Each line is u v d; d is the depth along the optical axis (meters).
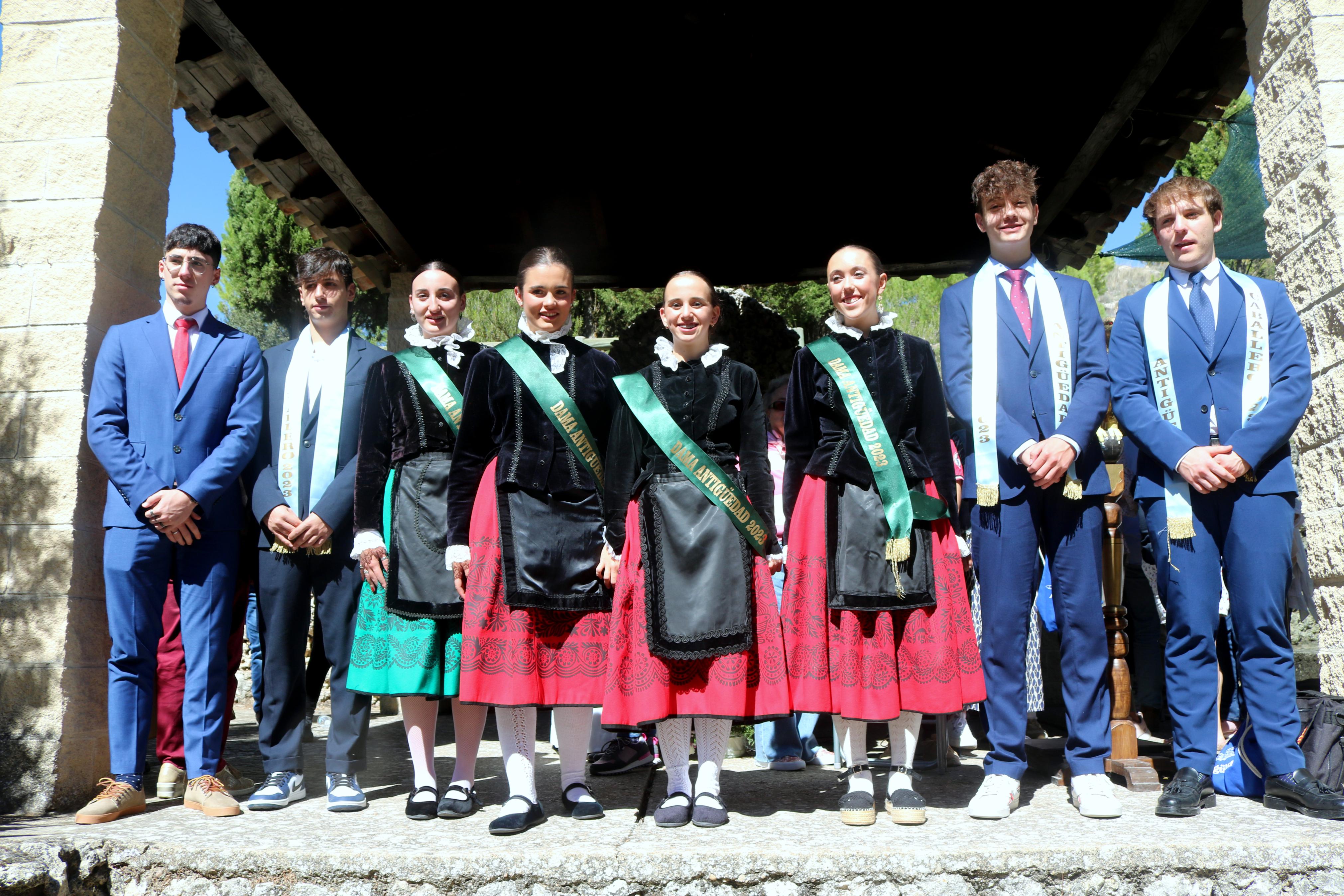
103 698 3.53
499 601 2.93
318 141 5.80
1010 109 6.35
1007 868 2.44
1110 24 5.20
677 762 2.98
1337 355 3.42
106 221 3.64
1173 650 3.11
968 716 5.03
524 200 7.33
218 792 3.15
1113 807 2.85
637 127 6.74
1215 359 3.14
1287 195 3.72
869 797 2.86
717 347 3.20
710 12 5.75
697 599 2.88
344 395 3.50
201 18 4.67
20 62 3.73
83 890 2.62
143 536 3.22
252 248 18.84
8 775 3.24
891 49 6.05
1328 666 3.48
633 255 7.86
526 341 3.17
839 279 3.18
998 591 3.10
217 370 3.38
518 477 2.99
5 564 3.40
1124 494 3.99
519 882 2.47
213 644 3.29
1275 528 3.02
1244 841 2.51
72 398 3.48
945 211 7.38
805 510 3.08
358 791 3.22
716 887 2.45
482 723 3.21
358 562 3.34
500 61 6.05
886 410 3.03
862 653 2.92
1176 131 6.09
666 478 3.01
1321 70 3.50
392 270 7.71
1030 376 3.15
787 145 6.91
